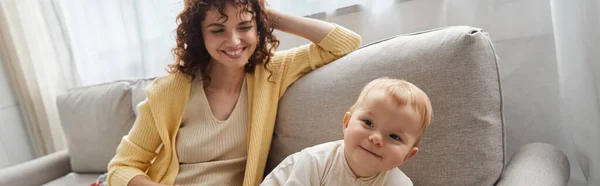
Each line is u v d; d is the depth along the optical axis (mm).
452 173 767
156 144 1019
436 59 764
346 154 713
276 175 783
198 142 959
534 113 1098
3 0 2039
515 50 1078
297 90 981
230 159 973
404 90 650
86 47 1923
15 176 1576
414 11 1189
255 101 974
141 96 1506
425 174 793
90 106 1638
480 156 746
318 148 783
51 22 1966
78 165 1708
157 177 987
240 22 893
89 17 1841
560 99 996
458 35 755
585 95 917
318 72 973
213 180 939
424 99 656
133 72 1833
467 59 740
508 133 1144
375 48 888
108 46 1848
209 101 1009
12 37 2080
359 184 708
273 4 1395
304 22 1019
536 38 1046
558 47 934
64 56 2012
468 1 1096
